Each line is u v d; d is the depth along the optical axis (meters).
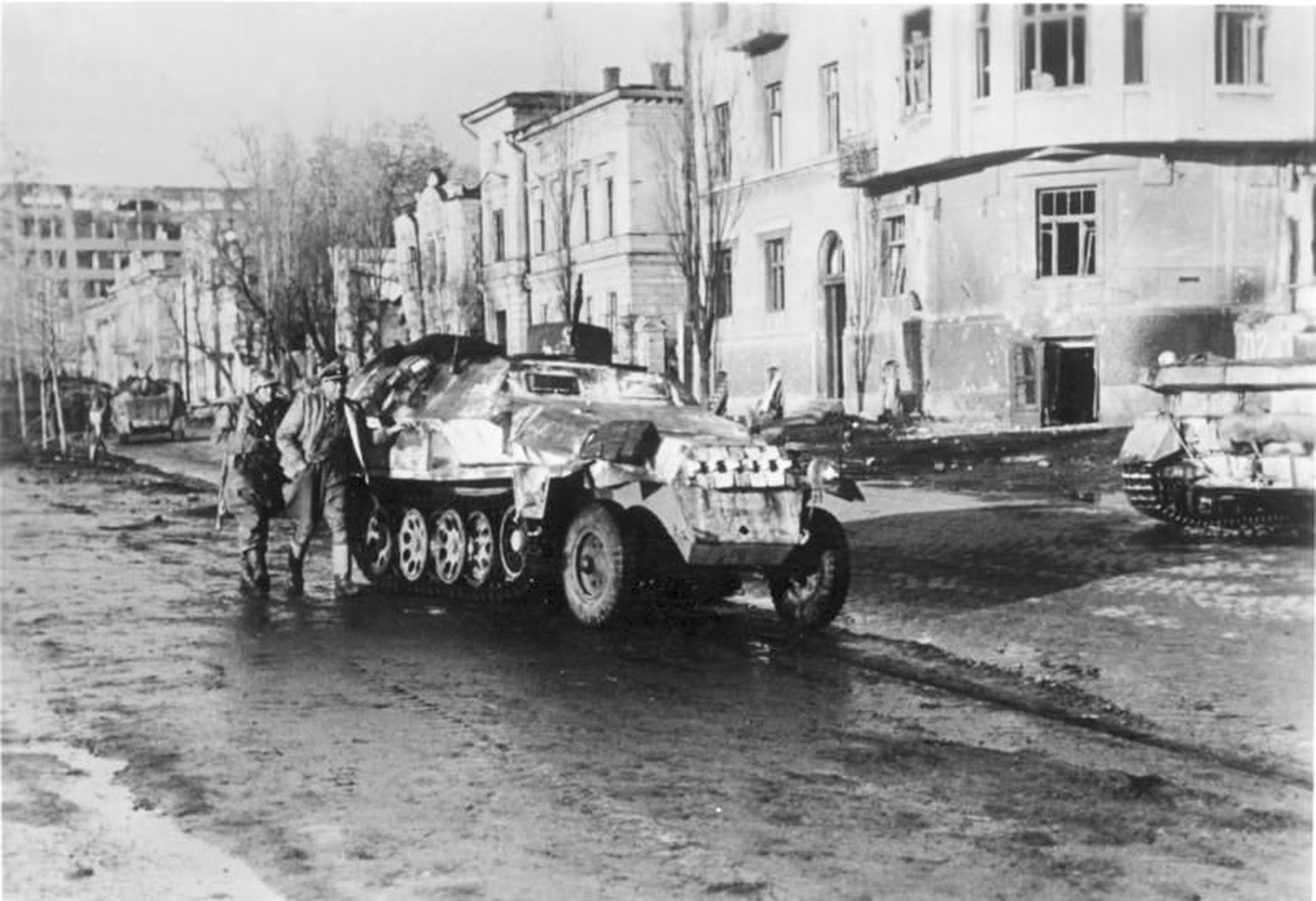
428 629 11.45
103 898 5.64
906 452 24.16
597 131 33.72
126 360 38.56
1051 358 27.14
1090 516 17.05
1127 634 10.59
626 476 11.20
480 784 7.02
